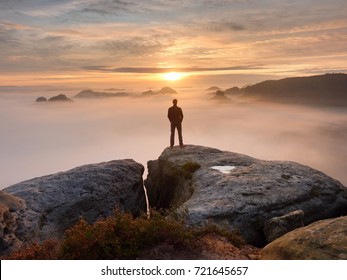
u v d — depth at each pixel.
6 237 14.09
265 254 9.35
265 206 15.50
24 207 16.86
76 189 19.78
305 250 8.58
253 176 18.70
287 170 19.44
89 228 9.18
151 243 9.30
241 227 14.67
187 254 9.09
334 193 17.70
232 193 16.64
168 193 23.97
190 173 21.97
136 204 23.19
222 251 9.55
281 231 13.22
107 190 20.84
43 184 19.75
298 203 16.27
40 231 16.02
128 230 9.34
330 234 8.84
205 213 14.66
